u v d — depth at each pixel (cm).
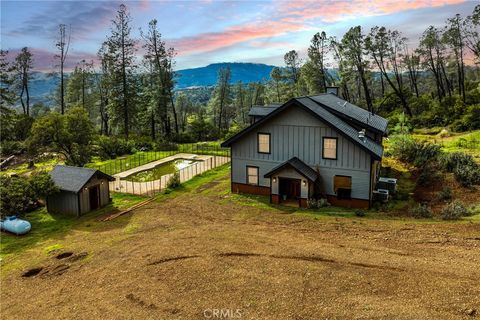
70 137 3191
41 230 1917
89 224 1969
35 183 2073
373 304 996
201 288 1157
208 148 4462
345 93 6088
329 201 2119
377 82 8881
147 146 4522
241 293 1107
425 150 2702
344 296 1048
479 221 1561
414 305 977
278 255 1362
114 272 1341
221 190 2495
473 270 1145
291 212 1961
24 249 1673
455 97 5653
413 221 1662
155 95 5453
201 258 1387
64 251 1603
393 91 6494
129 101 5228
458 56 5891
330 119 2114
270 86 7819
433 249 1325
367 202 1997
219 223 1841
